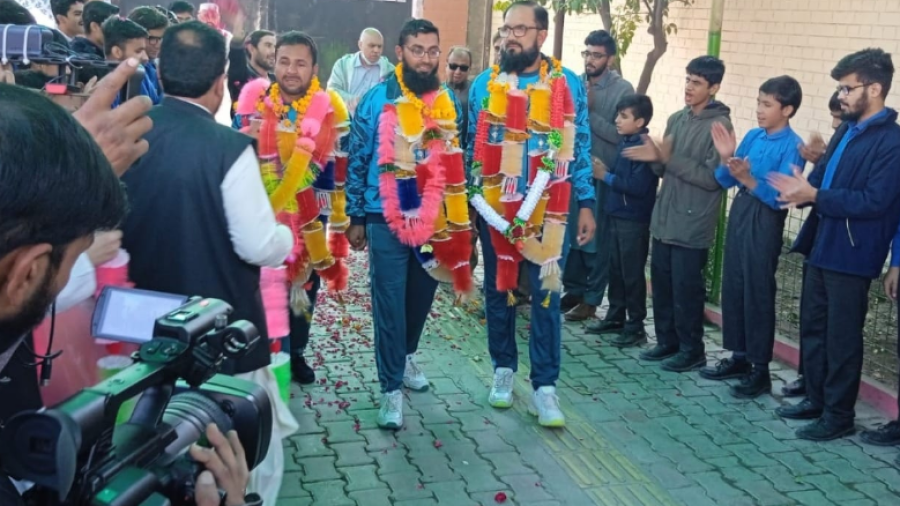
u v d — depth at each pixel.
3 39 2.21
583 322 6.00
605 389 4.88
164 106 2.67
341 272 4.49
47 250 0.93
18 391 1.45
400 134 4.08
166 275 2.59
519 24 4.18
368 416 4.42
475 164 4.31
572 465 4.00
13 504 0.97
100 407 1.09
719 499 3.74
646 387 4.93
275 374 2.94
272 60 5.92
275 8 11.45
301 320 4.67
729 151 4.67
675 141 5.04
